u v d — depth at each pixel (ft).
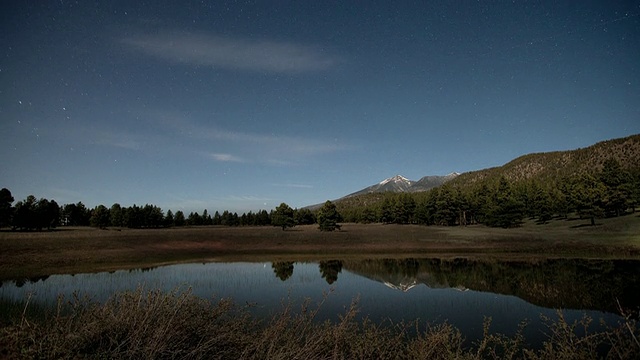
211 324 19.45
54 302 52.60
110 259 133.80
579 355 21.43
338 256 158.71
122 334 17.07
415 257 153.48
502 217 268.41
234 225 524.93
